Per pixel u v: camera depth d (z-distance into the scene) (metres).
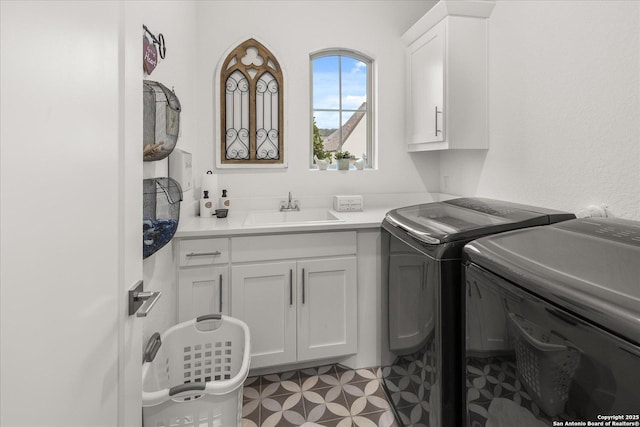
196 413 1.12
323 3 2.65
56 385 0.49
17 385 0.41
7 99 0.39
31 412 0.44
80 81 0.55
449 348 1.21
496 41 2.15
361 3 2.71
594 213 1.52
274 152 2.61
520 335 0.81
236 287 1.90
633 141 1.38
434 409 1.25
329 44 2.66
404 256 1.56
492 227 1.26
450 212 1.64
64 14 0.50
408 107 2.73
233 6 2.50
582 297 0.63
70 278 0.53
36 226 0.45
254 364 1.94
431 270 1.27
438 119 2.28
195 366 1.59
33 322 0.44
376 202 2.77
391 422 1.65
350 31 2.69
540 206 1.84
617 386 0.56
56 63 0.49
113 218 0.68
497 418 0.92
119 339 0.72
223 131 2.52
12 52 0.40
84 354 0.57
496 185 2.19
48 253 0.47
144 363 1.27
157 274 1.51
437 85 2.29
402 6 2.78
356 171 2.74
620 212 1.43
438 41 2.27
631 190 1.39
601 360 0.59
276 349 1.97
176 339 1.55
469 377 1.08
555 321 0.70
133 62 0.78
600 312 0.59
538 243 0.94
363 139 2.85
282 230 1.92
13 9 0.40
